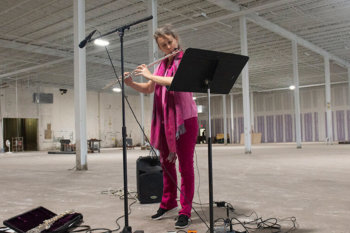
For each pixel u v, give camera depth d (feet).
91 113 90.84
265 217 10.17
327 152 41.93
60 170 26.99
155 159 12.74
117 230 9.17
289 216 10.24
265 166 25.59
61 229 8.45
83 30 26.40
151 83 10.55
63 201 13.56
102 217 10.70
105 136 93.20
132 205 12.43
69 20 42.42
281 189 15.10
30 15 40.63
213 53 7.81
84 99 26.71
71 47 54.75
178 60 9.46
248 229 8.89
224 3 37.24
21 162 37.58
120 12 40.14
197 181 17.97
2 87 75.51
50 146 82.64
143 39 47.39
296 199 12.80
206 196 13.70
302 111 98.73
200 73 8.05
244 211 10.96
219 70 8.16
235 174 20.85
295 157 34.22
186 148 9.50
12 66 65.87
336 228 8.91
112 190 16.01
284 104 101.30
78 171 25.73
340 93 93.09
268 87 98.63
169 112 9.53
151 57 31.40
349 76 73.41
